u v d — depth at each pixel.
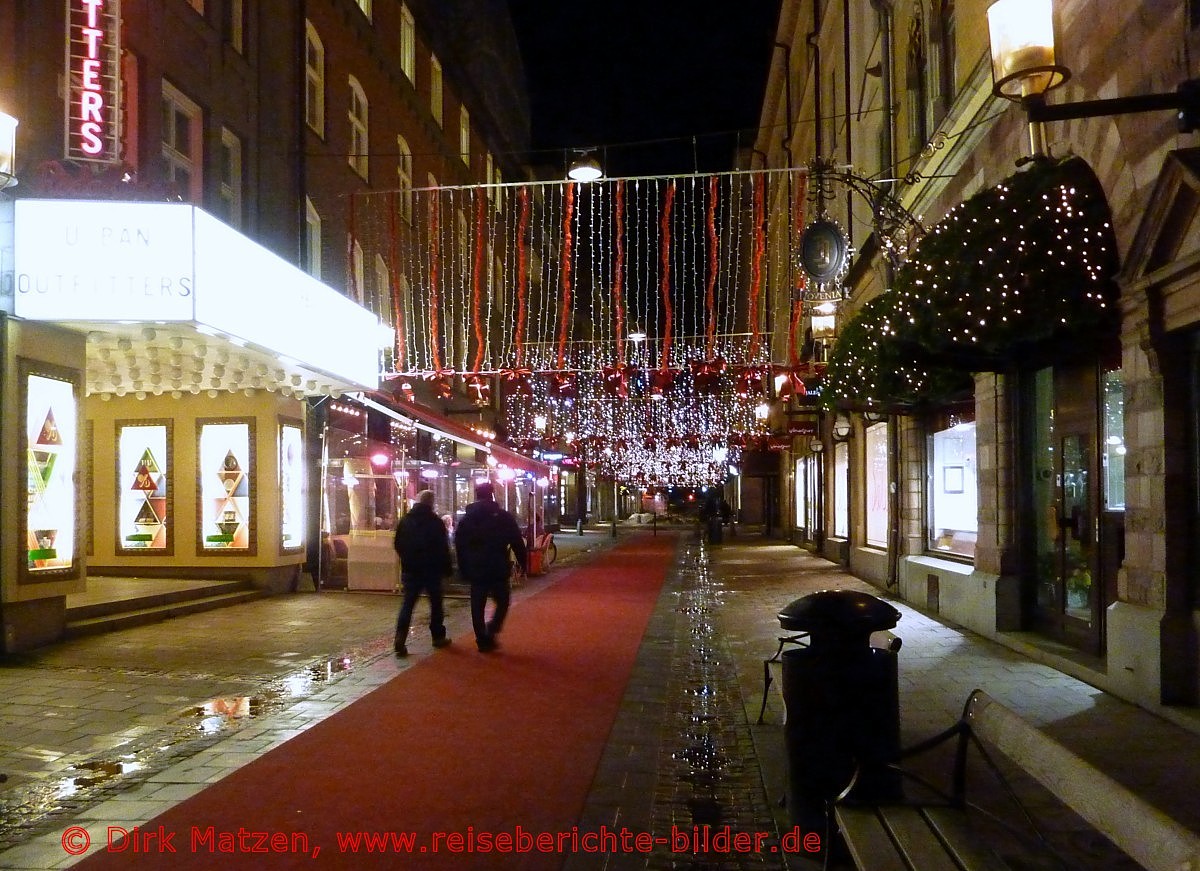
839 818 4.12
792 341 19.47
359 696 8.59
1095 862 4.58
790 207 22.28
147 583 15.07
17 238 10.29
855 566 20.28
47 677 9.31
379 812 5.52
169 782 6.09
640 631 12.71
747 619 13.77
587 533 48.19
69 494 11.12
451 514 22.95
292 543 16.59
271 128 17.66
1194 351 7.21
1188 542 7.31
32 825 5.32
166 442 16.08
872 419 17.70
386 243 23.55
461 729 7.43
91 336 11.70
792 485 34.78
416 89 26.55
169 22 14.36
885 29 16.69
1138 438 7.71
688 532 49.50
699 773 6.32
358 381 15.90
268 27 17.62
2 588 10.22
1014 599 10.88
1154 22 7.17
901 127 16.03
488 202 33.81
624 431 41.31
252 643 11.45
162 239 10.48
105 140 11.23
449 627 13.06
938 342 8.70
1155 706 7.34
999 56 5.27
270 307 12.46
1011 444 11.01
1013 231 7.75
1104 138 7.95
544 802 5.72
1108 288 7.84
